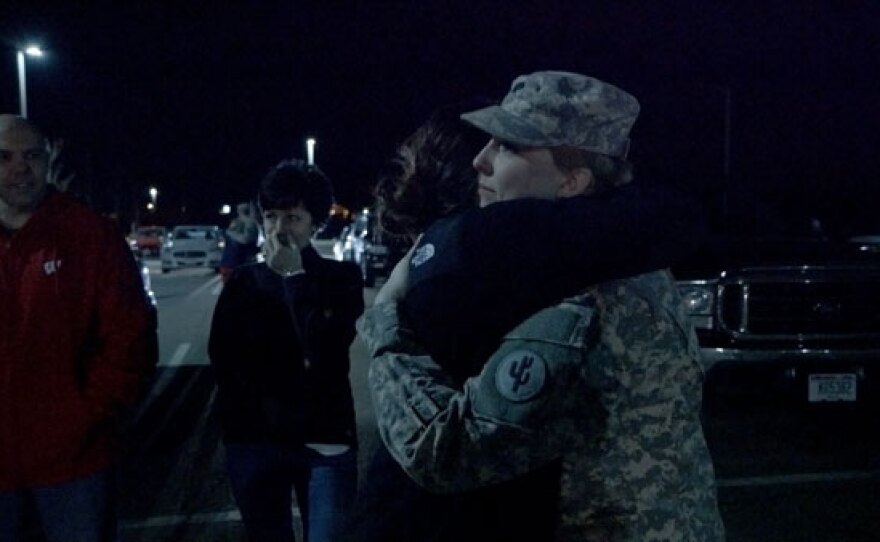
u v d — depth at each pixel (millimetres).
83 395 3029
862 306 6754
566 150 1715
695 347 1675
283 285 3182
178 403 8938
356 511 1700
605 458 1559
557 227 1559
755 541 4996
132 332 3064
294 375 3170
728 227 9688
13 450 2994
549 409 1490
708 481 1658
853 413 7695
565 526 1580
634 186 1700
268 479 3201
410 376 1590
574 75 1735
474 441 1493
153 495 6051
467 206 1892
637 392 1561
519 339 1526
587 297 1557
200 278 30156
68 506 3045
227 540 5223
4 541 3082
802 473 6230
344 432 3232
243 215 11219
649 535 1555
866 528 5184
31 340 2977
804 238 8711
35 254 2990
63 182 3615
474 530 1590
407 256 1738
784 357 6617
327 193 3270
